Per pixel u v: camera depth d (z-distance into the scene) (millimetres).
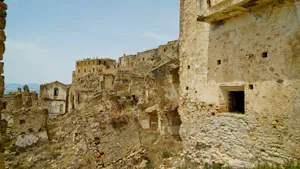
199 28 8391
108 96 13711
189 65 8961
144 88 19594
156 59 42656
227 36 7137
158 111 16312
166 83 18203
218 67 7430
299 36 5199
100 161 9430
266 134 5852
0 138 4227
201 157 7965
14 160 14750
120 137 10359
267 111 5855
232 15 6836
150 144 12617
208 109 7770
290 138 5305
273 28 5781
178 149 11836
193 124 8500
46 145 16516
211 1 7223
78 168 9891
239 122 6602
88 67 71500
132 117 11336
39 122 18609
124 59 56562
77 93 36750
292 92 5301
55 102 42938
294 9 5316
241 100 7789
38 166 13305
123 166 9727
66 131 17047
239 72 6676
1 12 3961
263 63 6004
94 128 10219
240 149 6520
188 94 8961
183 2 9578
